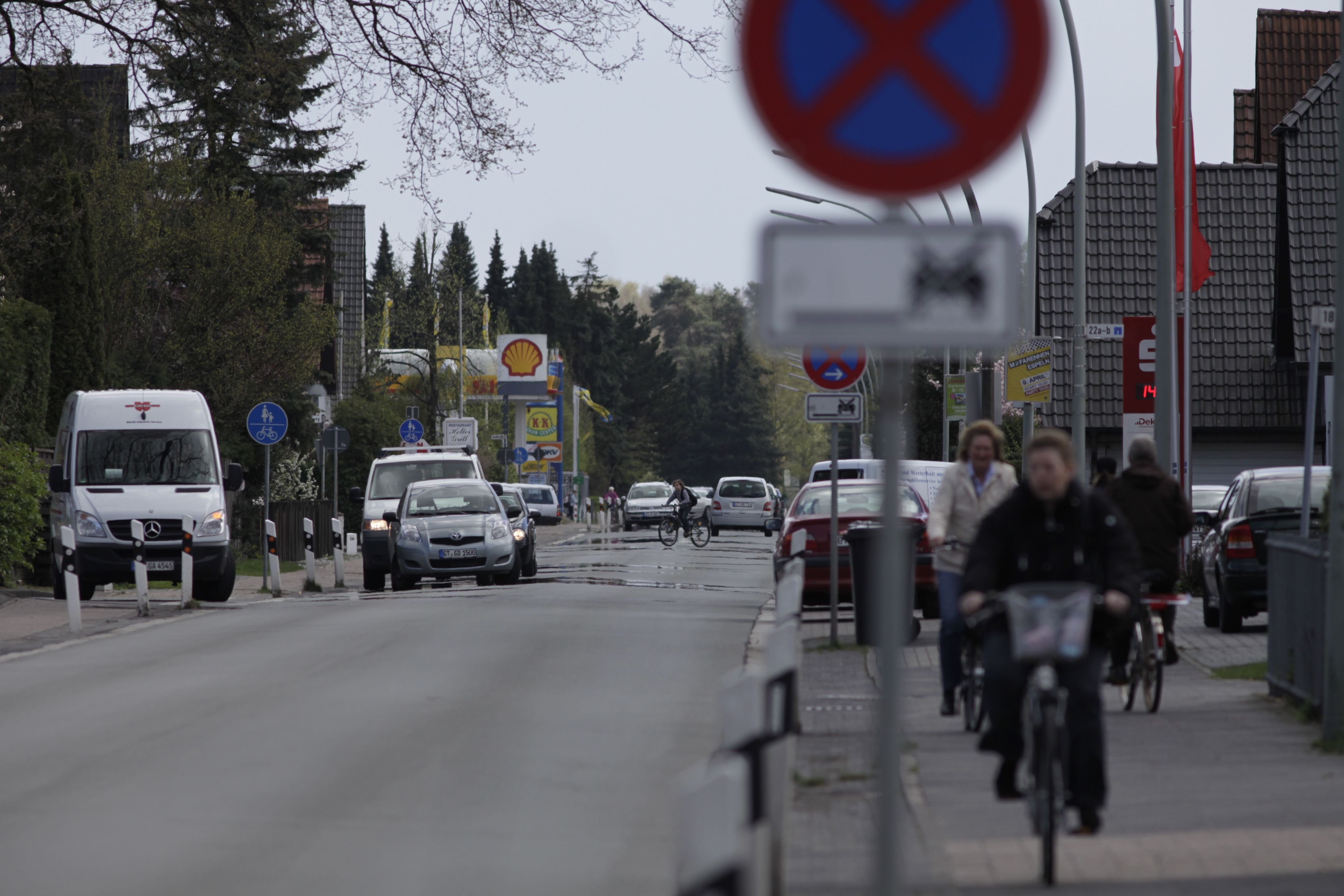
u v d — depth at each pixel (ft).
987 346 53.42
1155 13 209.97
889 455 53.93
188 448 317.63
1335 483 123.44
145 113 529.04
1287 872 82.64
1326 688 124.16
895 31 52.24
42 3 349.82
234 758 123.54
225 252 526.57
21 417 372.38
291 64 360.07
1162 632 159.84
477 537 341.82
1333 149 518.37
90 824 100.53
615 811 104.58
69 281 444.14
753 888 47.91
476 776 116.37
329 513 549.95
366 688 164.45
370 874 87.76
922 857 88.58
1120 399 538.06
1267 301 538.88
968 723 136.26
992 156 52.24
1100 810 90.74
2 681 179.52
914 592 211.61
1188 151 349.61
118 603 304.30
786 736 84.58
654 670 181.27
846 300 53.21
